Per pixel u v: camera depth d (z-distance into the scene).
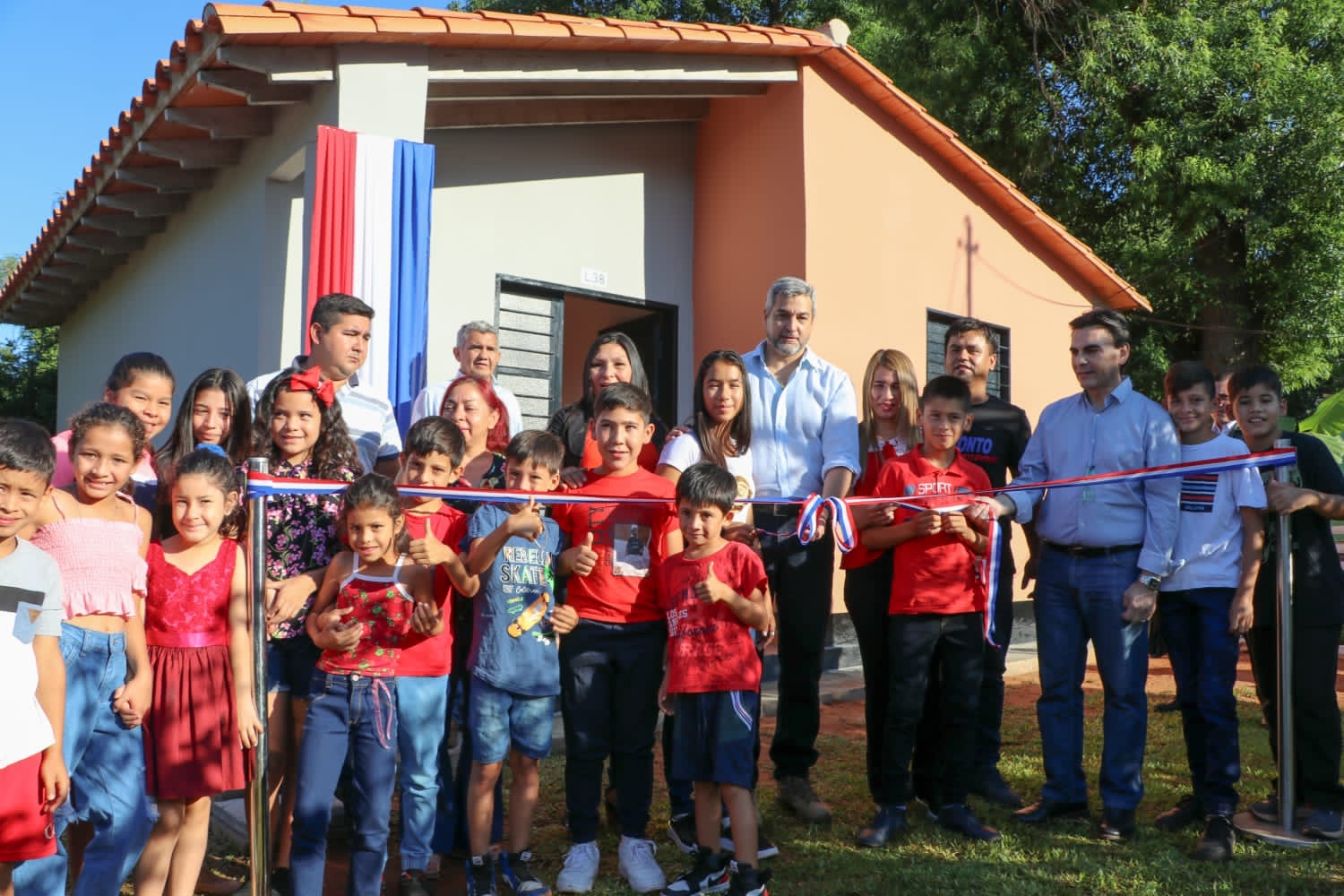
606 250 8.32
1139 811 4.58
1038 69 15.14
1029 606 9.42
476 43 6.34
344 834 4.20
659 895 3.70
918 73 16.69
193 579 3.34
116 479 3.19
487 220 7.69
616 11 18.33
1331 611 4.25
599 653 3.88
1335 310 14.96
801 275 7.96
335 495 3.68
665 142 8.69
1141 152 14.40
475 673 3.67
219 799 4.46
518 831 3.71
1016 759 5.41
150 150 7.21
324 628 3.30
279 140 6.69
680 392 8.67
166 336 9.24
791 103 8.10
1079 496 4.39
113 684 3.15
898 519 4.36
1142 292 15.28
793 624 4.41
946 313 9.13
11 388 20.52
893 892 3.66
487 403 4.35
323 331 4.05
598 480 4.02
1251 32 14.66
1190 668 4.41
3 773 2.73
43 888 2.91
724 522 3.91
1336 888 3.68
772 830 4.34
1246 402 4.38
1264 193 14.64
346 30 5.66
